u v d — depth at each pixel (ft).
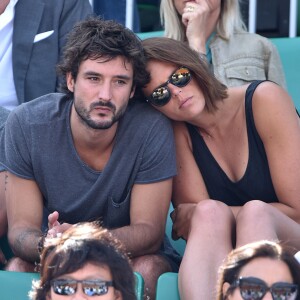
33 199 35.45
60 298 24.14
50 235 31.04
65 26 44.11
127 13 51.29
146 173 34.88
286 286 24.00
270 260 24.22
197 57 34.83
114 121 33.73
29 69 43.47
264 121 35.22
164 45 34.55
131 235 33.68
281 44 48.06
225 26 43.88
